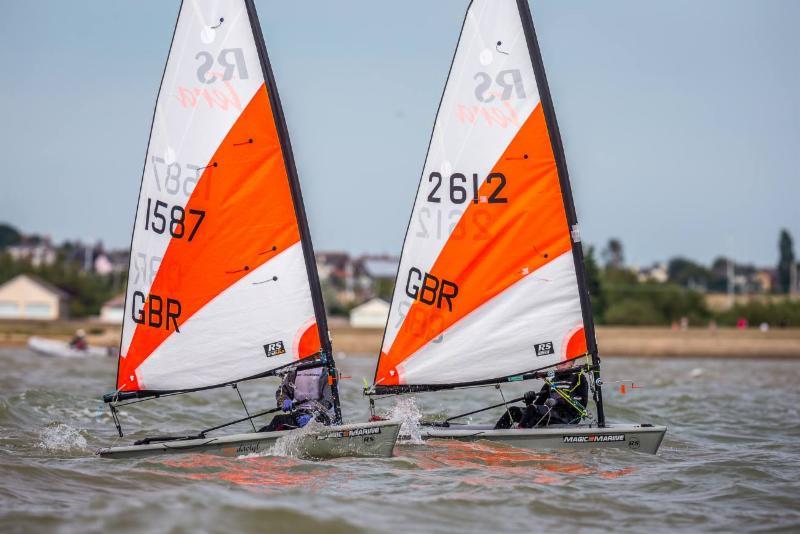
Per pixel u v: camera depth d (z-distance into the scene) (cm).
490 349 6119
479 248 6112
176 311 5778
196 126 5750
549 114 6050
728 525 4381
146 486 4838
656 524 4384
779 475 5509
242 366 5753
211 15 5747
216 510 4244
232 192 5716
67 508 4341
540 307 6084
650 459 5878
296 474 5150
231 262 5731
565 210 6062
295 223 5719
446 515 4391
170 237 5781
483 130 6103
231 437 5581
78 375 13212
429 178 6184
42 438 6556
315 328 5725
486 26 6091
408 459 5581
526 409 6128
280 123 5709
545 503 4653
